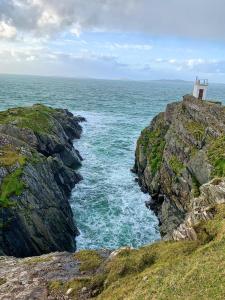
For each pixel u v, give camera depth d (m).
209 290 19.42
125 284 24.09
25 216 42.38
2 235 38.78
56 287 25.78
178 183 53.12
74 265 29.48
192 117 63.59
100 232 50.88
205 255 23.73
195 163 50.31
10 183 45.03
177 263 24.39
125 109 184.50
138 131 119.75
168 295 20.19
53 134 81.81
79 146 95.62
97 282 25.64
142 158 72.56
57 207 50.16
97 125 127.56
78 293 24.83
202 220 29.45
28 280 27.45
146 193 64.88
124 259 27.16
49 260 30.92
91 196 62.44
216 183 33.28
